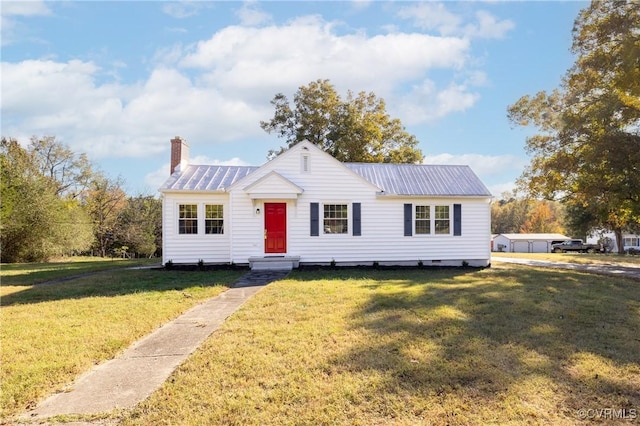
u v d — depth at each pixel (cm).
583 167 1617
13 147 2822
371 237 1591
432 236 1630
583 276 1312
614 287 1048
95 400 370
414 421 327
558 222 7162
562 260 2142
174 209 1542
